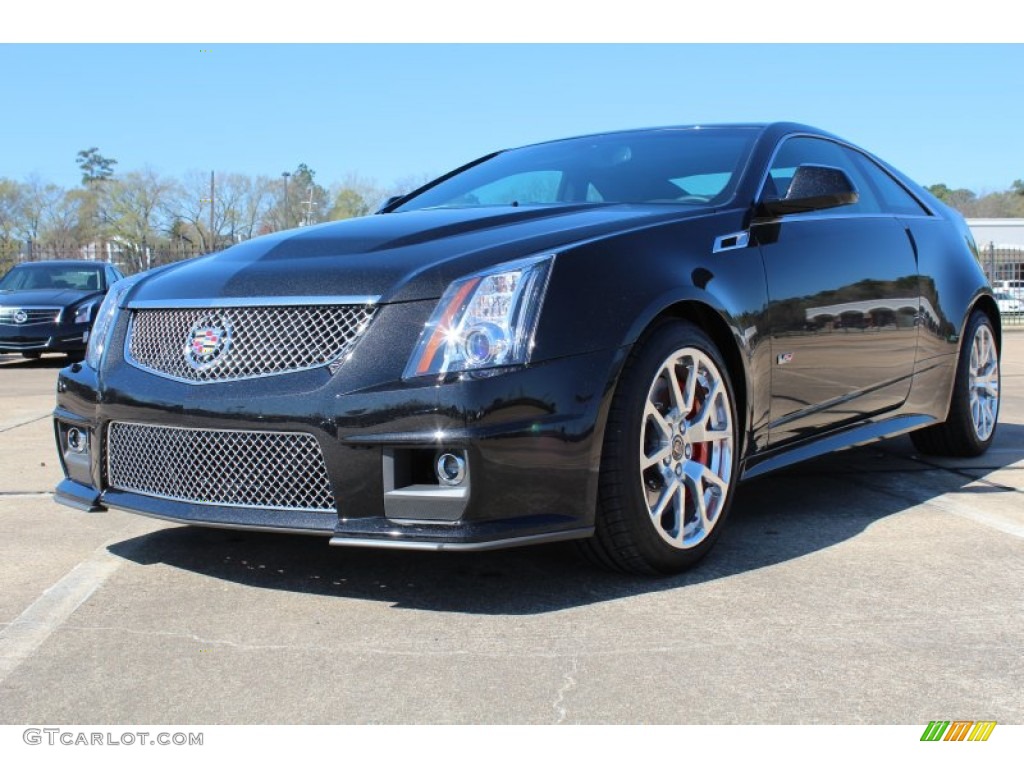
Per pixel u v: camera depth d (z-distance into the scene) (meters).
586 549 2.77
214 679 2.19
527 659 2.27
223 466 2.66
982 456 4.79
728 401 3.01
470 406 2.40
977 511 3.64
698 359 2.91
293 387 2.54
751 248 3.19
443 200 3.86
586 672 2.19
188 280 2.90
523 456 2.46
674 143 3.79
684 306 2.92
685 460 2.88
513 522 2.47
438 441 2.40
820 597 2.67
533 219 3.01
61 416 3.12
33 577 2.95
